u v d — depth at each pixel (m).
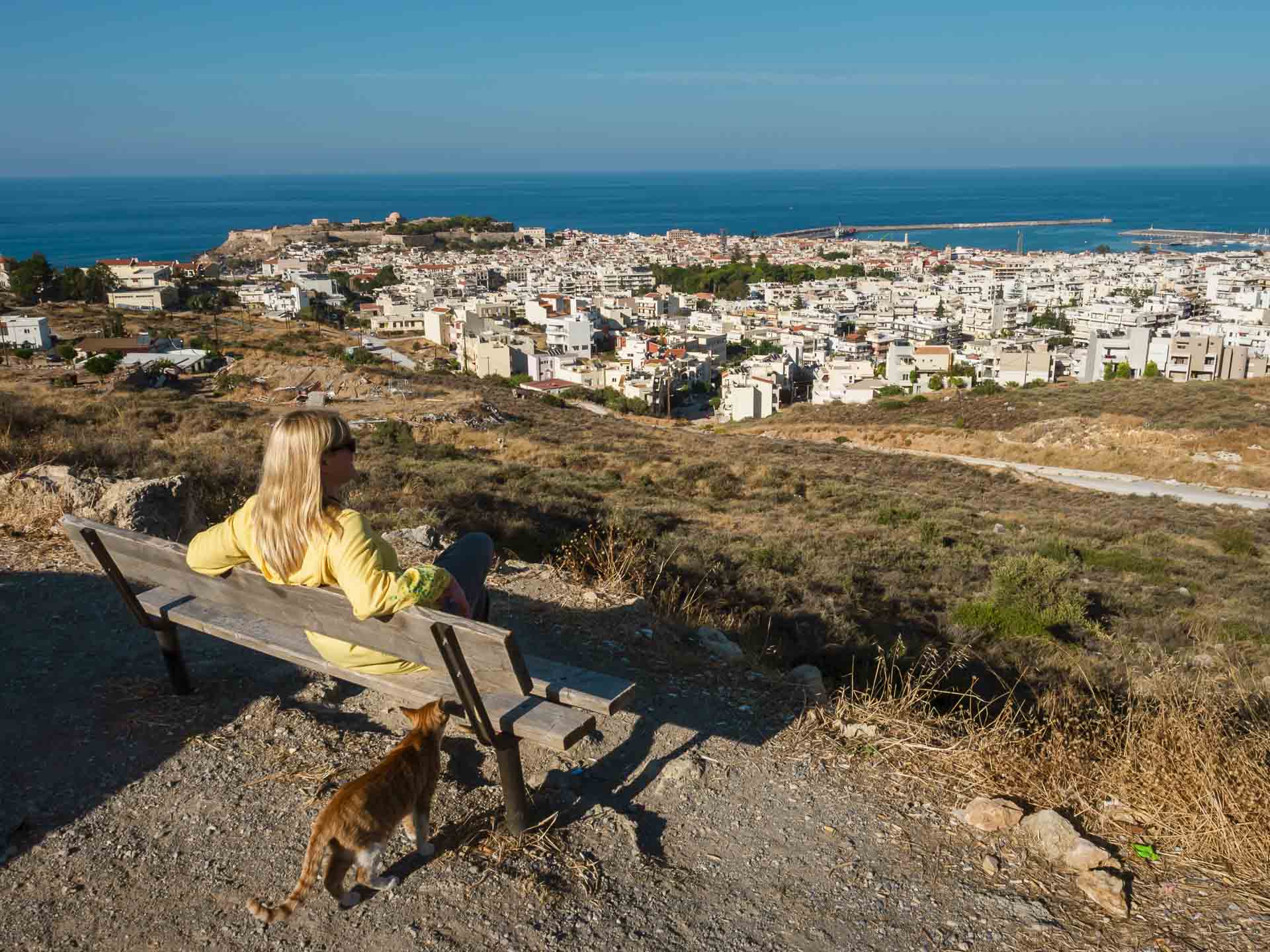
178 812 3.30
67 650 4.45
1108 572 17.14
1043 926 2.93
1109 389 63.19
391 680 3.22
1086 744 4.11
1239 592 16.36
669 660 5.07
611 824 3.40
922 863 3.25
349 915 2.85
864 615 10.73
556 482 20.94
